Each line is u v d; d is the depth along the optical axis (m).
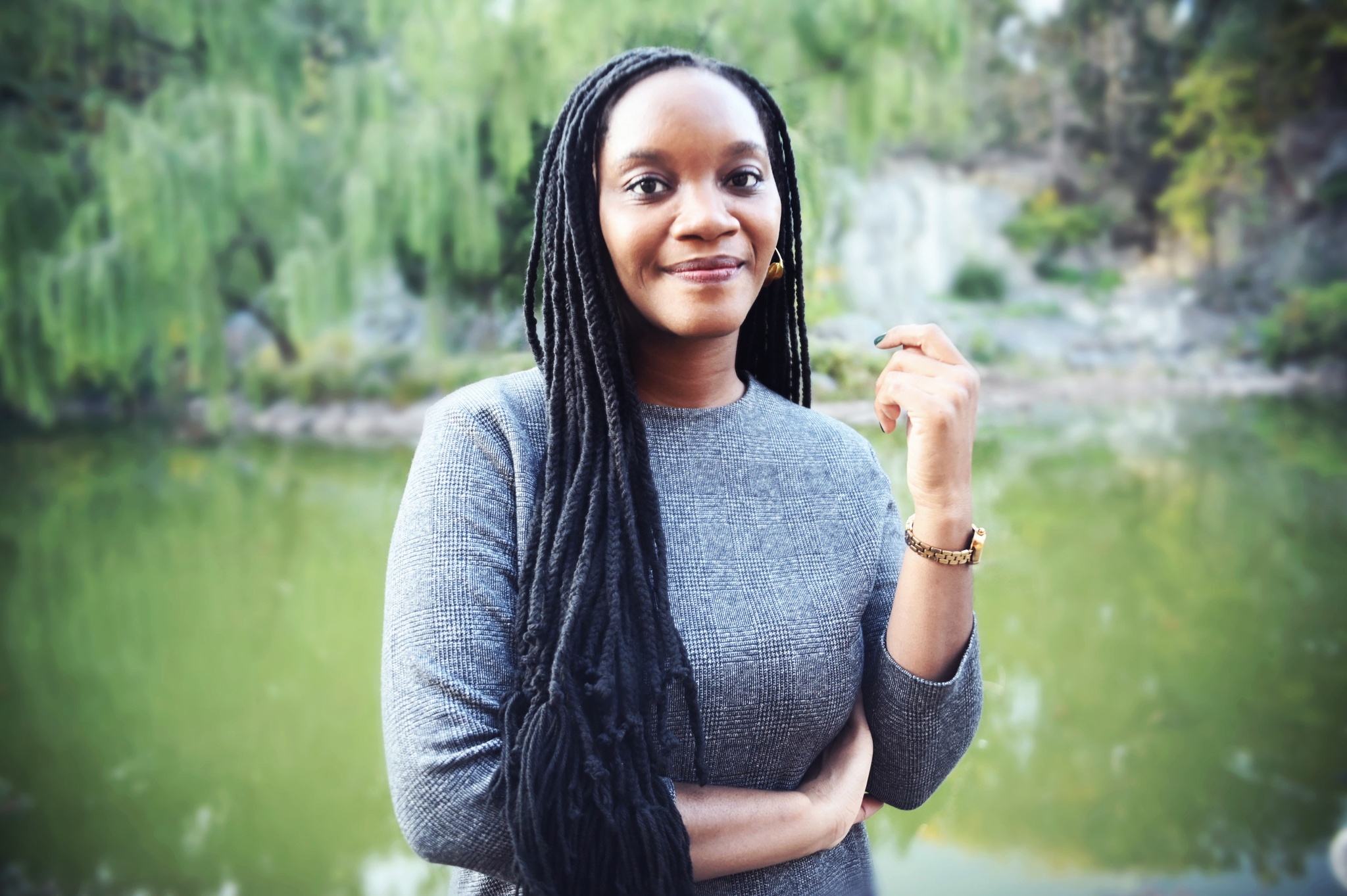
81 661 4.30
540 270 1.34
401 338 11.07
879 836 1.30
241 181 9.48
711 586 0.79
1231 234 14.40
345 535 6.07
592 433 0.77
